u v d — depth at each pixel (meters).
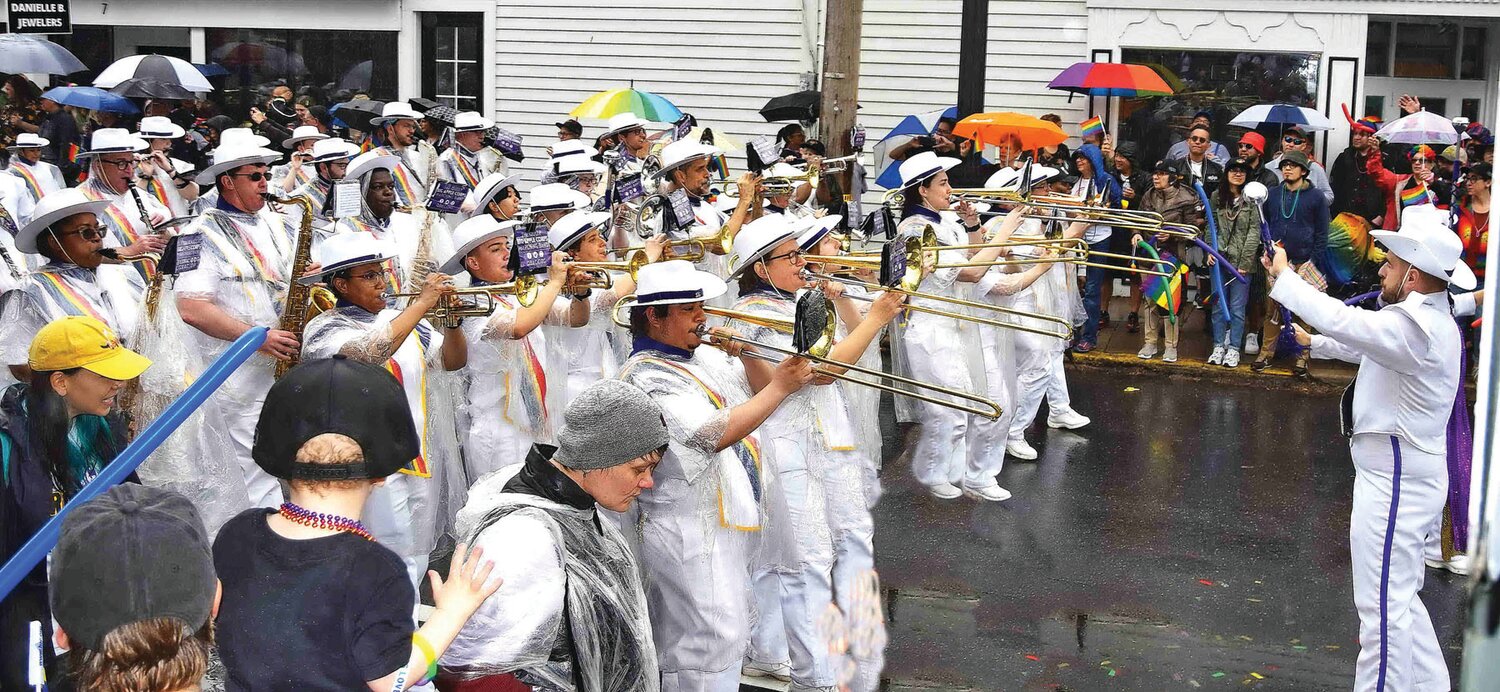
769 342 5.37
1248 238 11.80
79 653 2.38
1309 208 11.82
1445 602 6.70
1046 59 15.24
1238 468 9.19
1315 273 6.04
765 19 16.28
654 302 4.35
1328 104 14.66
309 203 5.89
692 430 4.22
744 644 4.47
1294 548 7.54
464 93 17.36
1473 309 6.49
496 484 3.39
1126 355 12.52
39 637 3.24
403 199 10.79
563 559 3.19
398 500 5.56
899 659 5.87
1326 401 11.26
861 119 15.91
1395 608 5.12
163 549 2.29
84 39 18.48
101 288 6.20
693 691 4.41
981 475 8.38
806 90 16.12
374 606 2.67
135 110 14.41
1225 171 12.04
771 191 8.30
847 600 5.93
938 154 12.17
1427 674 5.23
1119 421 10.53
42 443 3.96
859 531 5.94
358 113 14.74
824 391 5.84
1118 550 7.45
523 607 3.08
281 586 2.65
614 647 3.31
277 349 5.86
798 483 5.39
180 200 10.50
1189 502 8.39
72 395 4.02
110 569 2.26
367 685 2.65
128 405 5.33
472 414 6.45
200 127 14.81
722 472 4.43
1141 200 12.38
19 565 2.55
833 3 12.92
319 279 5.42
